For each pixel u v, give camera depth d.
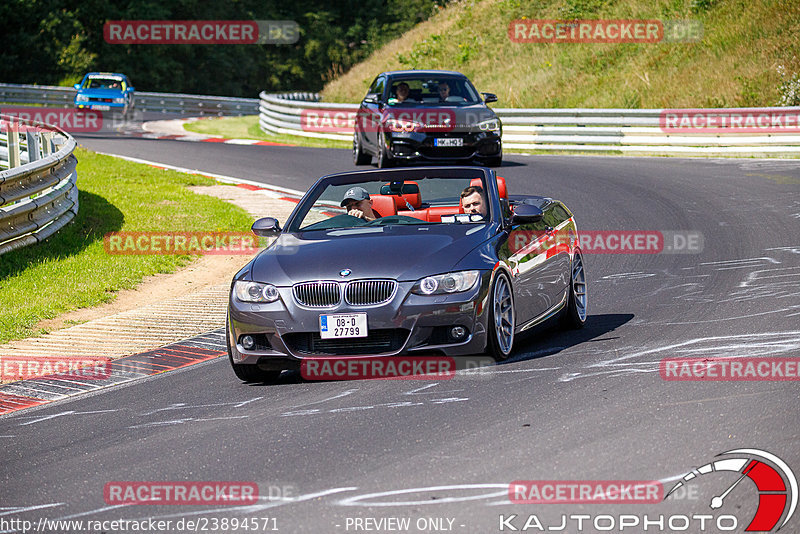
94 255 47.06
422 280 25.09
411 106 72.38
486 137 71.19
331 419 21.78
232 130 127.94
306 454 19.42
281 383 26.42
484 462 18.12
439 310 24.86
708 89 107.06
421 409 21.97
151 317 37.00
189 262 47.50
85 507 17.48
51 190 54.88
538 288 28.83
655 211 55.22
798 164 73.06
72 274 43.12
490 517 15.66
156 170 76.88
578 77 123.31
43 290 40.25
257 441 20.64
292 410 22.95
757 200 57.16
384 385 24.47
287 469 18.59
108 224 54.06
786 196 58.06
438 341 25.14
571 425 20.02
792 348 25.77
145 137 114.62
